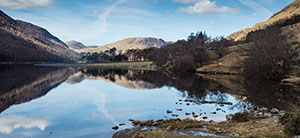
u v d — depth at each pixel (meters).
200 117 27.19
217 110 31.33
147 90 56.12
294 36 113.56
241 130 18.62
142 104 37.06
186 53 133.50
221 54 130.62
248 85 59.25
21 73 111.56
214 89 53.97
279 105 33.03
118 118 27.78
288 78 63.81
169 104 36.62
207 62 123.31
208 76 91.56
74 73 123.56
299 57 69.38
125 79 87.50
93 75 109.31
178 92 51.00
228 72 98.56
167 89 57.00
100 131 22.42
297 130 15.23
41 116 29.59
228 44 161.38
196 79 80.69
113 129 23.00
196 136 17.19
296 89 50.25
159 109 32.72
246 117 23.92
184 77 90.50
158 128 22.05
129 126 23.88
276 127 17.88
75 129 23.33
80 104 37.94
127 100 41.44
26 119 28.03
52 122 26.42
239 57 105.44
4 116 29.72
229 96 43.31
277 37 86.88
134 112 31.08
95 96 46.88
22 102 40.12
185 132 19.62
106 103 38.44
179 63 124.31
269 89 50.97
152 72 128.00
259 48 75.25
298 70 65.88
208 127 20.69
